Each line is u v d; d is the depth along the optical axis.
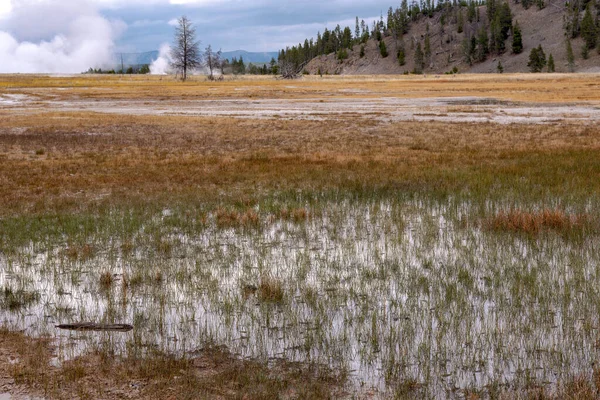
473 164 21.12
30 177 19.69
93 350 6.55
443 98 60.03
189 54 124.94
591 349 6.35
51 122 39.38
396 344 6.59
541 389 5.48
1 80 110.00
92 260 10.36
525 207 13.69
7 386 5.65
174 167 21.72
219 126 37.56
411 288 8.55
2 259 10.52
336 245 11.14
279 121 40.41
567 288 8.11
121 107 54.06
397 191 16.23
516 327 6.98
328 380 5.83
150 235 12.11
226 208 14.43
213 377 5.87
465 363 6.12
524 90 70.38
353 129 35.09
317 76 143.00
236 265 9.97
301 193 16.27
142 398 5.42
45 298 8.43
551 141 27.70
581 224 11.75
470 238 11.37
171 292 8.59
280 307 7.87
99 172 20.75
